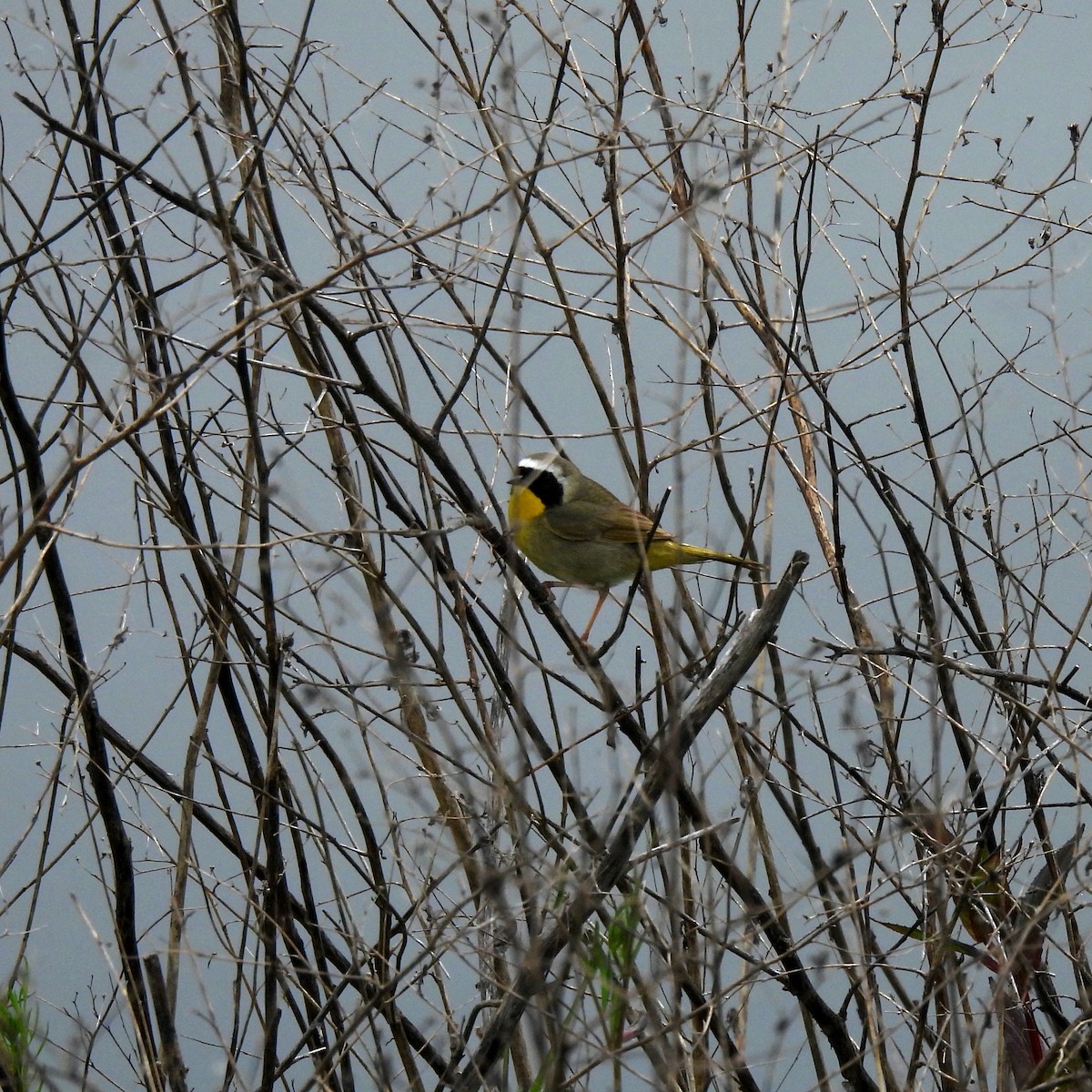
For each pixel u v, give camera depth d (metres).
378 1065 7.56
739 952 7.93
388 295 8.81
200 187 8.68
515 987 7.07
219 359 7.39
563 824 8.26
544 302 9.36
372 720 9.52
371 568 9.14
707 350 10.20
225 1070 8.00
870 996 8.23
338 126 9.75
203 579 8.89
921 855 9.28
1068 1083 7.59
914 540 9.67
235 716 9.18
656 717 8.08
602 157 9.41
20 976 7.55
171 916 8.47
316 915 8.93
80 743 9.25
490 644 8.36
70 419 9.41
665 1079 6.52
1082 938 8.62
